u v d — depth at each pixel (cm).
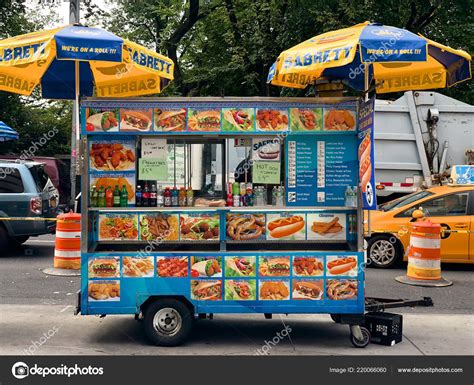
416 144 1405
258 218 638
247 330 704
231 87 2006
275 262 619
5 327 705
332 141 641
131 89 800
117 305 615
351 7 1628
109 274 614
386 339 643
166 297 622
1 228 1236
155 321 623
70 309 798
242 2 1941
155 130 625
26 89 739
